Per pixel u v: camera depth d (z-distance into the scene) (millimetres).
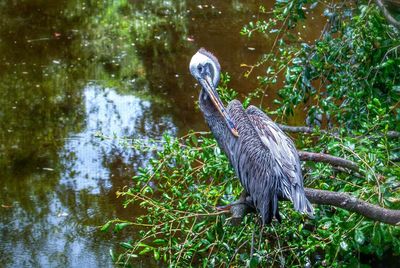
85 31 12656
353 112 6328
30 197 8102
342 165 5246
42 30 12578
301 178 4680
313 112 6586
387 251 6719
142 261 6938
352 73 6594
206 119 5098
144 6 14016
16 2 13820
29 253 7148
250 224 5848
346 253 5613
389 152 5691
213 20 13086
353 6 7707
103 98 10320
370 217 4785
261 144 4727
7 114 9859
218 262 6449
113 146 9094
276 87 10258
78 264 6965
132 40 12289
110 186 8273
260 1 14086
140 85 10711
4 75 10953
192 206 5641
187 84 10711
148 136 9266
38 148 9070
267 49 11648
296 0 6672
